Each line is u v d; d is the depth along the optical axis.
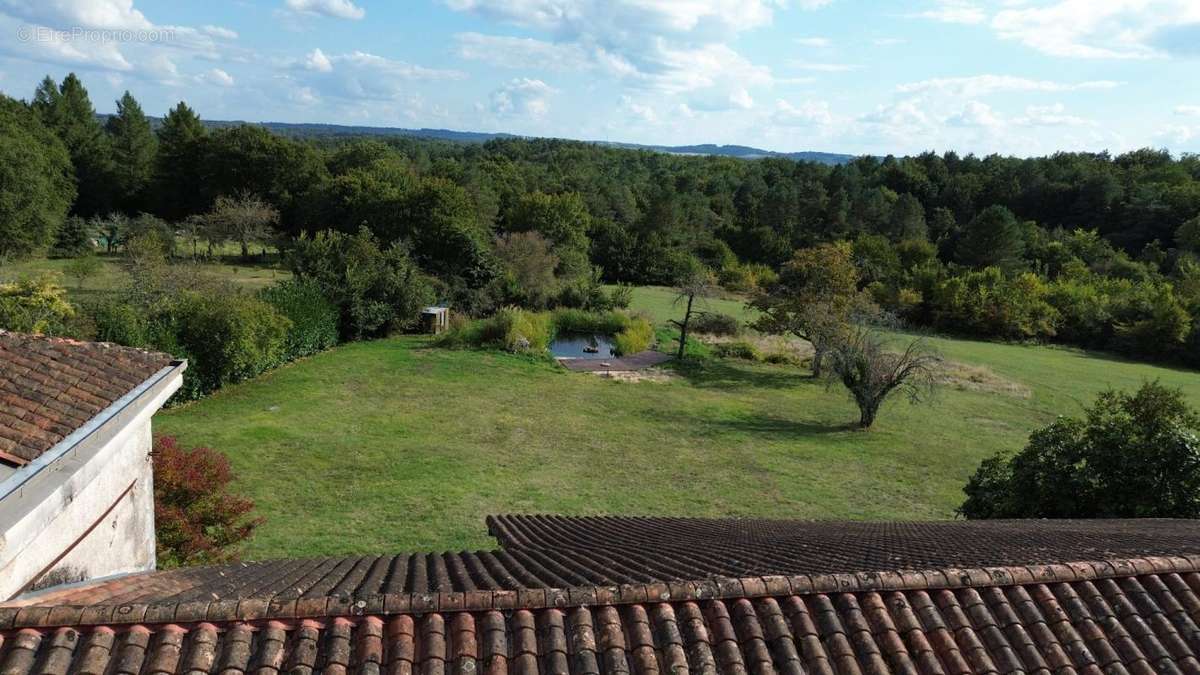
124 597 4.81
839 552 6.91
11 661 3.48
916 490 22.05
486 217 68.62
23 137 58.59
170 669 3.55
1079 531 8.35
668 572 5.63
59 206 60.50
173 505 11.11
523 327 39.97
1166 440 12.14
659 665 3.95
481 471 21.28
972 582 4.79
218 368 26.84
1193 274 56.75
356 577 5.83
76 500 6.35
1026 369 43.19
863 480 22.73
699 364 39.44
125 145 78.81
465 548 15.66
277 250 66.75
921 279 60.56
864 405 28.83
